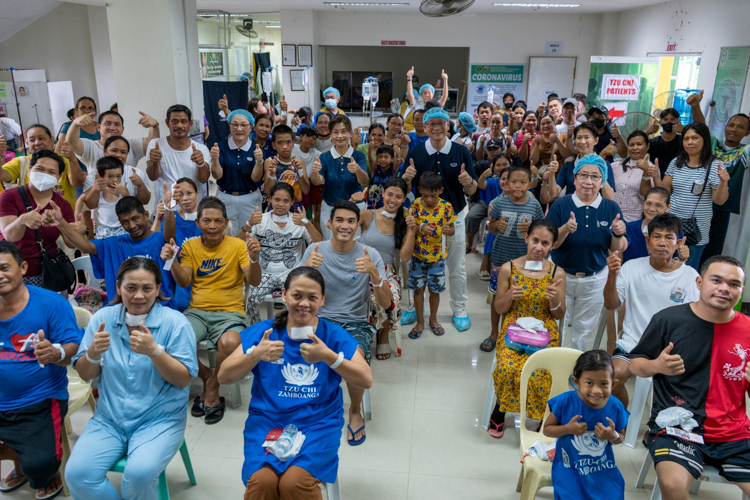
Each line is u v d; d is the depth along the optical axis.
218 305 3.11
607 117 5.72
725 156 4.08
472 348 3.88
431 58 12.85
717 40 7.13
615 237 3.21
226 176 4.52
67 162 4.28
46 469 2.21
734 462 2.05
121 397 2.19
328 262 3.09
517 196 3.76
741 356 2.10
